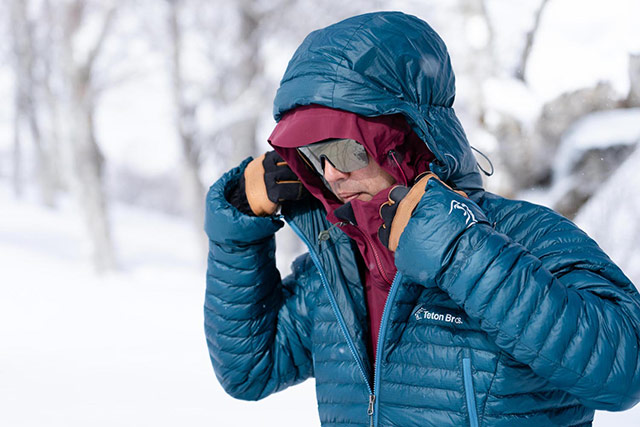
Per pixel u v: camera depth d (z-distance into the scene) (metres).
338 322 1.46
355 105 1.29
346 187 1.35
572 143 6.64
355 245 1.47
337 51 1.32
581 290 1.20
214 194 1.57
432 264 1.16
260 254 1.58
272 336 1.64
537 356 1.14
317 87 1.31
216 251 1.59
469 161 1.38
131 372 4.85
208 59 18.14
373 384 1.42
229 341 1.61
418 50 1.32
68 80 16.56
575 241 1.26
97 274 13.98
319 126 1.31
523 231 1.31
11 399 4.10
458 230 1.15
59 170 31.88
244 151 17.62
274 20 16.95
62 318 7.75
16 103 28.56
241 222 1.51
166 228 28.58
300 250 17.27
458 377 1.28
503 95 6.95
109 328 6.97
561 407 1.29
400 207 1.21
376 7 15.33
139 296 9.97
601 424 2.96
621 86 6.62
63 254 17.88
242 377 1.63
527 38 7.43
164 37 18.25
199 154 18.89
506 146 7.00
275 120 1.47
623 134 6.46
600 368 1.12
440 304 1.32
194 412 3.82
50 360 5.30
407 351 1.33
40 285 10.95
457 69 10.34
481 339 1.26
